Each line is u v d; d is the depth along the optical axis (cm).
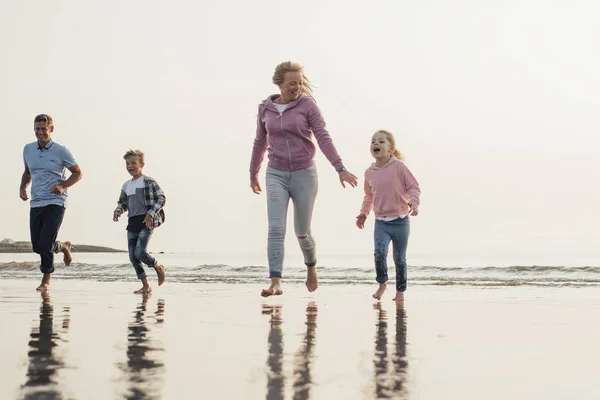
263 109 594
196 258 4044
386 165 682
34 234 758
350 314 466
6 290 751
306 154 580
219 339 323
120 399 192
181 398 195
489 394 208
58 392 199
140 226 796
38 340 312
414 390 211
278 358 268
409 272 1564
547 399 202
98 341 311
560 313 479
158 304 543
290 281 1137
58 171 762
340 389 210
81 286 866
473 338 339
